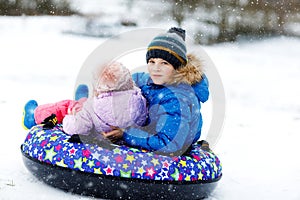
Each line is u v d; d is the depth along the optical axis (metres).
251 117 11.16
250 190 6.02
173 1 29.02
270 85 16.25
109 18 28.27
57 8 30.19
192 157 5.23
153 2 29.77
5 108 9.99
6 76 14.16
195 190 5.13
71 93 12.20
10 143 7.34
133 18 28.16
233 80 16.59
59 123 6.18
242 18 28.69
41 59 18.12
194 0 28.77
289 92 15.20
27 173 5.78
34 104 6.45
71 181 5.00
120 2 31.30
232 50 24.73
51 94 11.89
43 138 5.31
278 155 7.94
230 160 7.44
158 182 4.88
